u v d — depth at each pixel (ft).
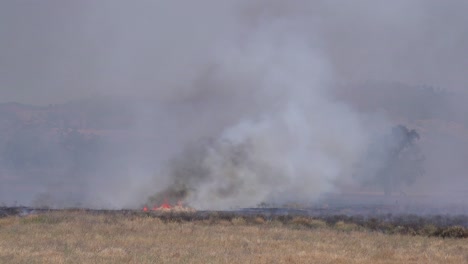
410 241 350.84
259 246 300.61
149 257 251.60
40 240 306.76
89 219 416.67
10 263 232.32
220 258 251.39
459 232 410.11
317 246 305.32
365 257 270.46
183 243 306.96
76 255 255.29
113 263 236.43
